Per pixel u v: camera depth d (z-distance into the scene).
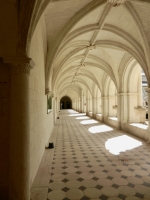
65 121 20.09
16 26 3.69
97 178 4.79
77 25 8.02
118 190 4.13
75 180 4.68
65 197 3.83
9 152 3.69
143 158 6.46
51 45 8.16
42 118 6.83
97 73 17.66
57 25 7.27
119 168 5.51
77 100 43.44
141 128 10.01
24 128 3.62
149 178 4.77
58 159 6.44
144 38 7.94
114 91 17.88
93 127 14.91
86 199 3.75
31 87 4.51
